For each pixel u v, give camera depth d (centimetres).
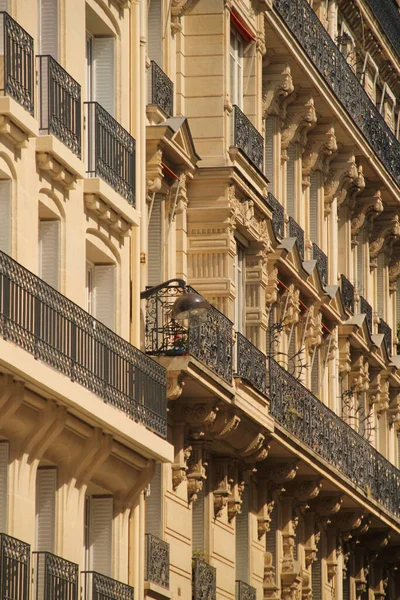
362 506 11119
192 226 8662
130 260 7781
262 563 9712
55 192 6938
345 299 11625
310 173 11088
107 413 7031
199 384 8081
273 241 9606
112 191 7362
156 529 8194
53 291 6650
